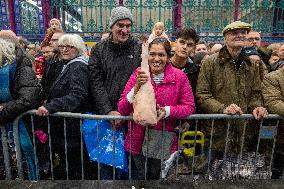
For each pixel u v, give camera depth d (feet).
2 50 9.12
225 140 9.96
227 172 10.07
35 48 20.80
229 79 9.61
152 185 9.69
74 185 9.78
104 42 10.33
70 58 10.23
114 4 25.84
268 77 9.82
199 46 16.58
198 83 9.90
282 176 10.37
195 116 9.13
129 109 8.96
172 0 25.90
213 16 26.50
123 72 10.02
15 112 9.14
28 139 9.91
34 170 10.46
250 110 9.80
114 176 9.80
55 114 9.32
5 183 9.86
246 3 26.09
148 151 9.31
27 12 27.37
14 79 9.35
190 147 10.72
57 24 16.10
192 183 9.90
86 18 26.40
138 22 28.35
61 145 10.30
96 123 9.75
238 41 9.33
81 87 9.78
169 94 8.84
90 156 9.73
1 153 10.19
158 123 9.15
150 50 8.70
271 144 10.25
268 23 26.68
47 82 11.29
